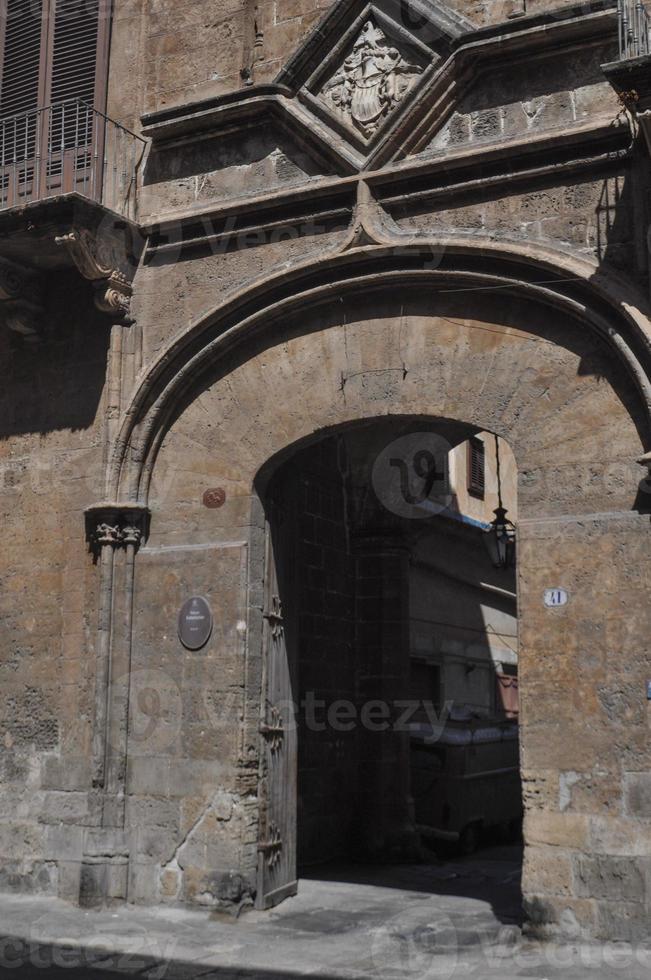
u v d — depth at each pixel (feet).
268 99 37.29
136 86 40.73
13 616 39.27
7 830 37.86
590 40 33.12
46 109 39.93
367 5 36.63
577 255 32.35
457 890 39.14
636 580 30.63
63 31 42.50
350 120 36.50
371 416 35.06
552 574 31.73
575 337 32.58
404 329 35.01
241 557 36.09
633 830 29.66
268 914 34.76
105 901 35.24
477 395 33.76
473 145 34.47
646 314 30.89
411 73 35.78
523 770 31.19
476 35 34.04
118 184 39.88
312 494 46.19
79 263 37.65
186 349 37.68
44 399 40.09
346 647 47.88
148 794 36.04
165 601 36.96
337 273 35.86
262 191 37.60
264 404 36.73
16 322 40.04
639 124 30.32
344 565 48.29
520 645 31.81
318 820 44.70
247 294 36.60
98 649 36.83
